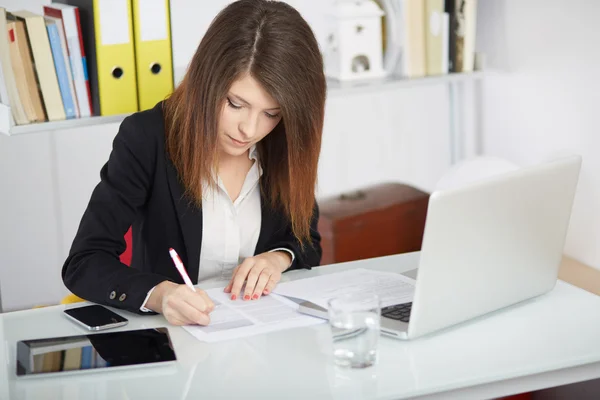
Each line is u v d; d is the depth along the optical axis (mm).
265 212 2080
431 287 1473
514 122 3469
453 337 1543
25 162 3225
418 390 1322
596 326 1596
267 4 1797
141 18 2578
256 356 1457
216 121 1794
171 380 1368
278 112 1834
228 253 2061
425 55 3248
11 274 3295
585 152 3105
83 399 1304
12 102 2492
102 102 2580
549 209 1659
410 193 3537
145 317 1672
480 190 1483
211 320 1626
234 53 1738
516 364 1422
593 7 2959
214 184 1914
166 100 2027
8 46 2463
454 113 3807
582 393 1991
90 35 2549
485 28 3516
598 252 3119
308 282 1823
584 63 3043
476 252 1528
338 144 3734
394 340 1522
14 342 1558
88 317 1661
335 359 1412
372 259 2023
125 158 1930
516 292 1667
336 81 3156
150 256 2023
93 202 1901
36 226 3301
